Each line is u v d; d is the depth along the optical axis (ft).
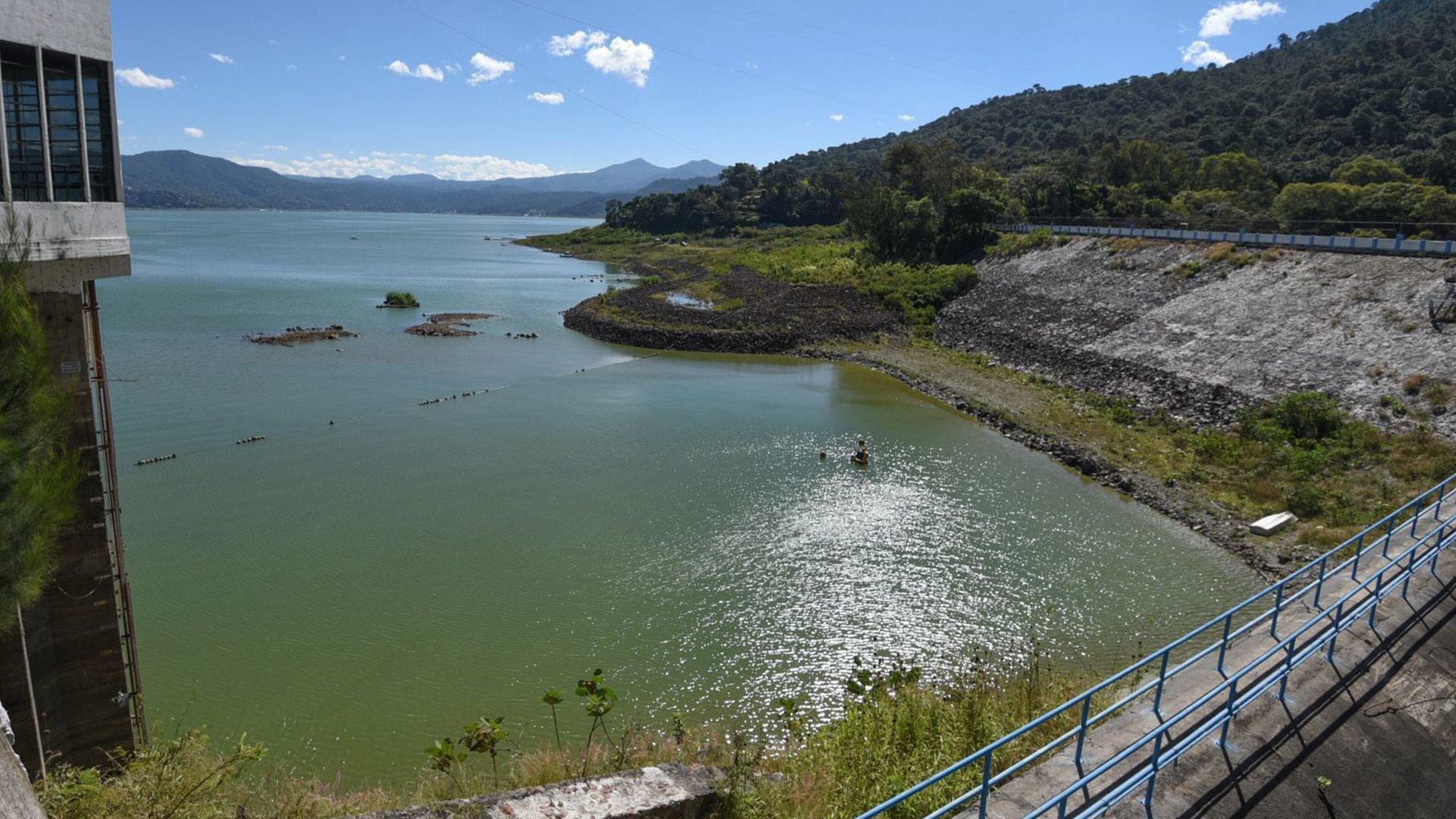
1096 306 186.60
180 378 149.18
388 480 100.94
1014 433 129.29
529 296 295.07
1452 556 56.70
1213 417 126.00
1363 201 243.19
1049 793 33.45
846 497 99.76
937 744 40.96
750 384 165.58
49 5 38.91
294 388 145.69
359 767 50.67
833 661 64.49
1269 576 79.46
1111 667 63.10
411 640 65.16
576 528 88.12
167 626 65.87
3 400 29.07
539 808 27.73
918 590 76.02
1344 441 106.32
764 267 327.26
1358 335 129.18
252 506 91.09
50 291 40.86
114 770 44.91
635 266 414.41
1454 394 106.93
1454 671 43.42
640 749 42.45
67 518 31.60
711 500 97.86
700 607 72.02
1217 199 293.64
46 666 42.86
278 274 341.82
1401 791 35.22
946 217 283.59
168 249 455.22
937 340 209.26
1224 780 34.45
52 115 39.81
